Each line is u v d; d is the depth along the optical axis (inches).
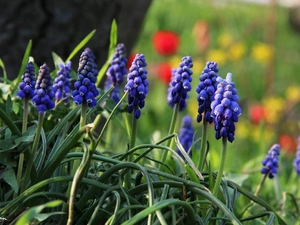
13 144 28.7
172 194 30.0
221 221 30.4
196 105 77.3
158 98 83.8
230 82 28.5
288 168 56.5
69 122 31.4
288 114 78.4
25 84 28.6
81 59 28.8
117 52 34.4
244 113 85.4
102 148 40.7
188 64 30.6
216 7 122.0
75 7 42.9
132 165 28.6
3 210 27.8
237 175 36.4
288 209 38.8
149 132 75.0
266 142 67.8
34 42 43.0
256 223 36.4
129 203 28.0
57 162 28.5
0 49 42.8
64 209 29.0
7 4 42.4
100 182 28.9
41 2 42.6
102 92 35.5
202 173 31.3
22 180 30.2
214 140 57.7
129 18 45.3
